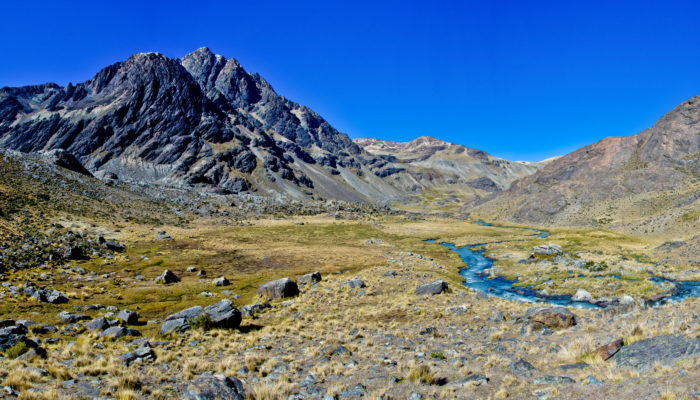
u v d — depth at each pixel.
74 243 85.12
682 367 11.41
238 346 25.91
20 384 13.32
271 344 26.88
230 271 81.69
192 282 66.19
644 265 70.50
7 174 136.12
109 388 14.55
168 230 135.88
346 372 18.33
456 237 158.50
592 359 15.35
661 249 87.81
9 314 35.06
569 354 17.02
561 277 66.44
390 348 23.89
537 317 28.09
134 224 134.50
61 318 35.19
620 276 63.53
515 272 77.19
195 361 20.69
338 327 32.84
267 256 102.81
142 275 69.56
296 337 29.45
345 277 67.38
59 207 122.94
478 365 17.56
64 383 14.65
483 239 146.50
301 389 15.84
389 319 35.78
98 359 19.88
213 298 53.09
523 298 56.31
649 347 14.21
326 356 22.39
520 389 13.02
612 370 13.12
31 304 40.59
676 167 198.12
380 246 132.25
